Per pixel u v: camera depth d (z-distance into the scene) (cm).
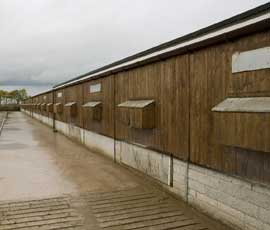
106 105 1063
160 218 530
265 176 418
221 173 502
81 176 823
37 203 604
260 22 403
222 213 502
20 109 6494
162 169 686
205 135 536
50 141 1556
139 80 789
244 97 441
